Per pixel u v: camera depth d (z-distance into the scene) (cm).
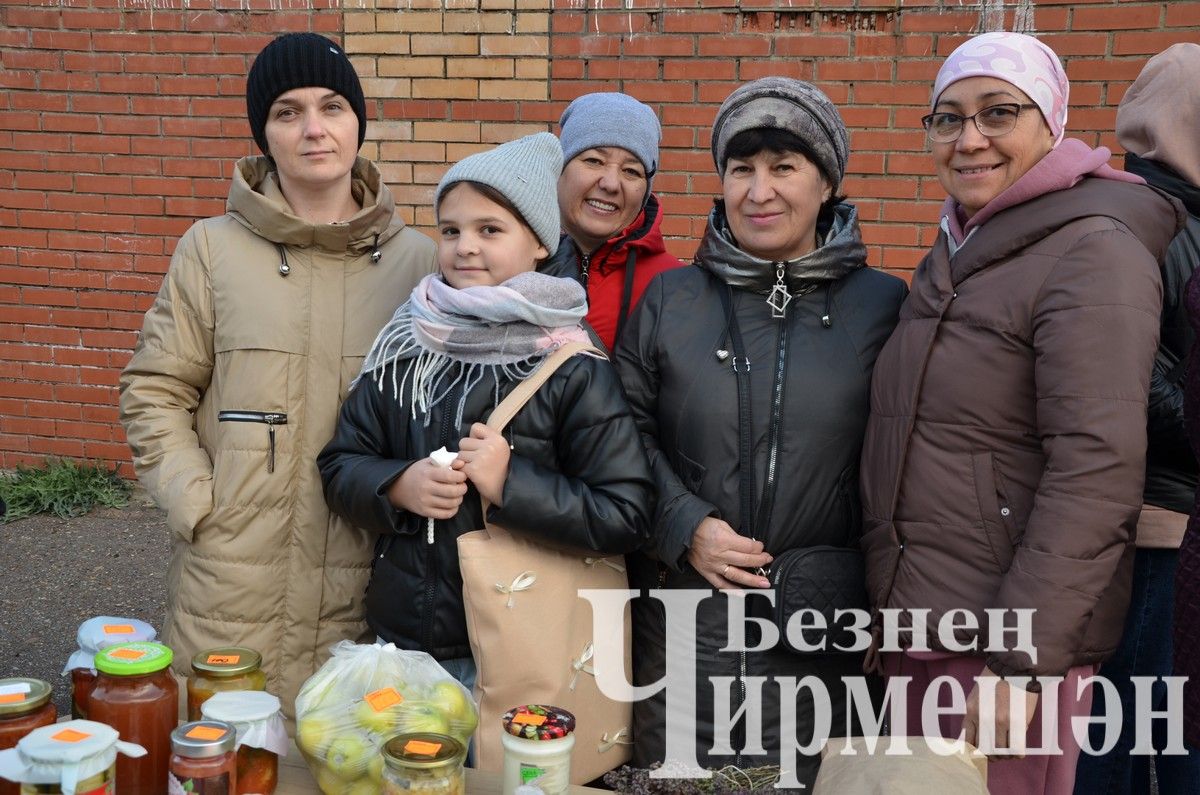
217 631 213
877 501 190
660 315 210
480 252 198
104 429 517
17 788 125
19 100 494
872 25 422
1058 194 178
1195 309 182
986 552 177
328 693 158
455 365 199
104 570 439
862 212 438
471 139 462
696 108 442
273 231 215
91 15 482
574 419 192
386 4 457
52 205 502
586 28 445
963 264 184
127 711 147
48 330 514
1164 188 224
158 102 485
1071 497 163
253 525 213
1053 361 167
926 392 183
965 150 184
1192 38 390
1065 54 406
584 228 256
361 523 197
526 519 183
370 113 467
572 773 190
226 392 215
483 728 184
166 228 496
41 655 364
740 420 197
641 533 191
